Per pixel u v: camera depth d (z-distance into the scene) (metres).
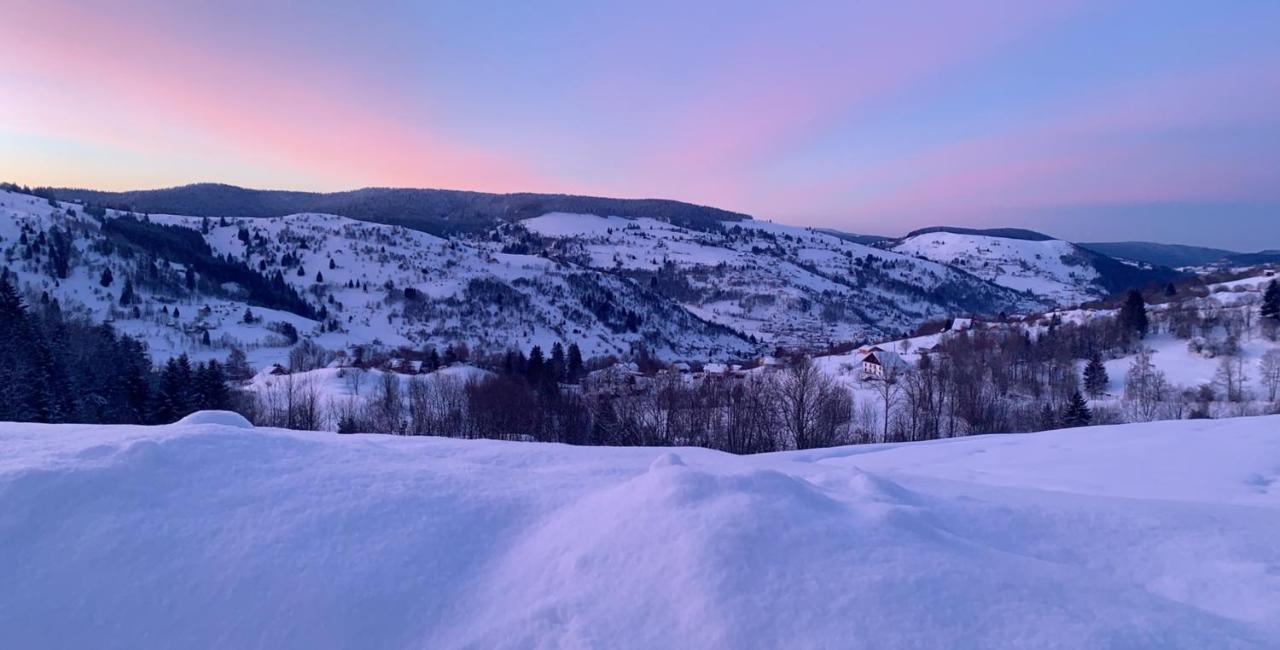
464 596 3.48
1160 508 5.08
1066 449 11.44
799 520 3.78
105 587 3.35
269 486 4.36
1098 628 2.92
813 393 34.28
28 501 3.77
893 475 6.38
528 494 4.63
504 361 68.94
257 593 3.37
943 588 3.22
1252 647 2.85
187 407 40.09
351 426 36.22
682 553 3.48
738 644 2.90
